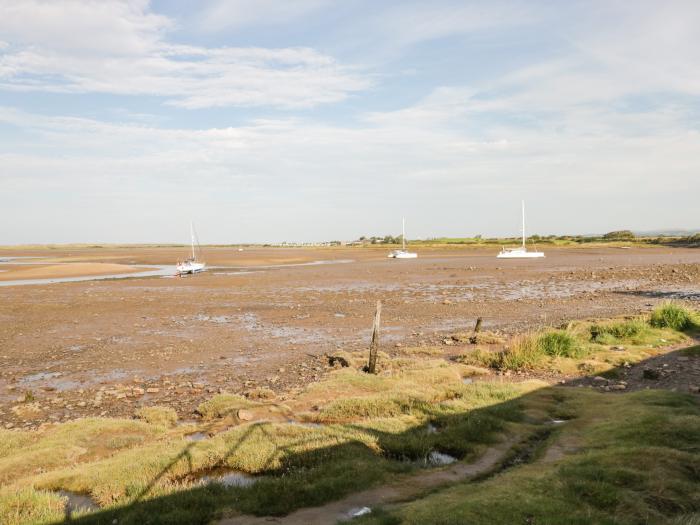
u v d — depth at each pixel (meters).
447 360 18.56
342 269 71.12
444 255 113.19
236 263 91.31
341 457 9.72
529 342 18.09
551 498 7.07
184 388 15.66
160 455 10.02
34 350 22.11
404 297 38.31
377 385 14.73
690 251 106.25
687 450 8.77
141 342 23.25
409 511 6.97
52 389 16.12
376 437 10.70
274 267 78.56
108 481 9.08
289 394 14.71
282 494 8.15
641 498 7.09
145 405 14.23
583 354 17.78
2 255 155.50
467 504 6.97
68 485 9.15
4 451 10.87
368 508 7.63
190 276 61.81
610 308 29.73
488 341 21.23
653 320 22.38
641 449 8.62
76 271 72.25
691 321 21.73
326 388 14.62
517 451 9.88
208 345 22.27
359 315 29.89
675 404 11.52
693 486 7.39
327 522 7.30
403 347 20.86
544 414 11.97
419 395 13.52
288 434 11.15
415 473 8.92
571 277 51.78
